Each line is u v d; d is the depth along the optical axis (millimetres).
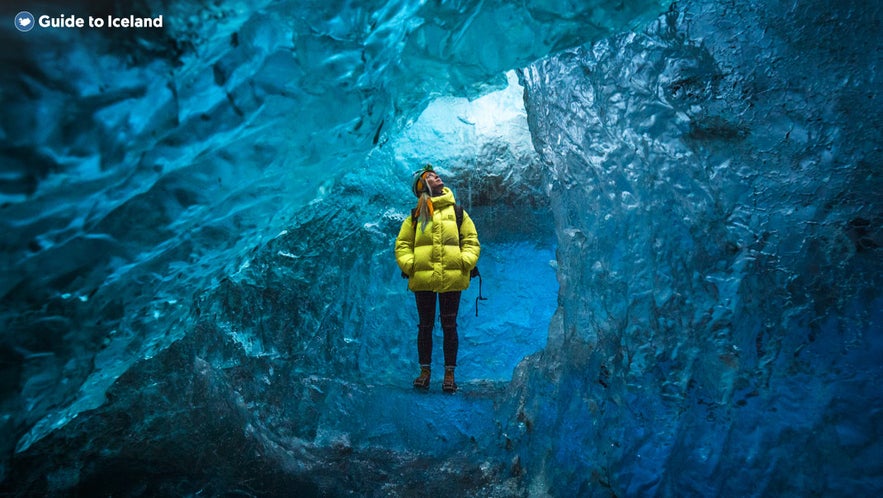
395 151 5848
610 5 2449
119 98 1383
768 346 2324
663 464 2455
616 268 2918
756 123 2531
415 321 5500
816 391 2172
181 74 1505
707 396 2447
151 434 2742
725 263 2516
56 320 1753
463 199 5875
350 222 5602
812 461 2105
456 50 2520
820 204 2348
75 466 2449
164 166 1673
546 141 3502
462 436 3713
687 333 2566
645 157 2822
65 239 1566
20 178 1290
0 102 1189
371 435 3840
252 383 4410
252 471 2871
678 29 2709
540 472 2998
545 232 5824
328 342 5207
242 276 5070
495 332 5637
